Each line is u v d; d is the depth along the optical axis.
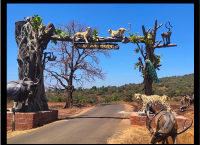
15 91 10.89
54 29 14.06
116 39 13.52
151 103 11.58
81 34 13.84
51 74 23.11
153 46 12.90
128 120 13.25
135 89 53.12
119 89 61.09
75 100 32.62
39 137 8.41
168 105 11.71
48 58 13.54
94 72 24.97
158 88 50.72
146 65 12.56
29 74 12.48
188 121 10.47
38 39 12.80
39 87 12.91
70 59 23.48
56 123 12.13
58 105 29.09
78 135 8.64
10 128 10.73
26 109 11.68
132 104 30.91
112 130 9.71
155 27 12.79
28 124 10.64
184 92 38.41
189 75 68.50
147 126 7.04
